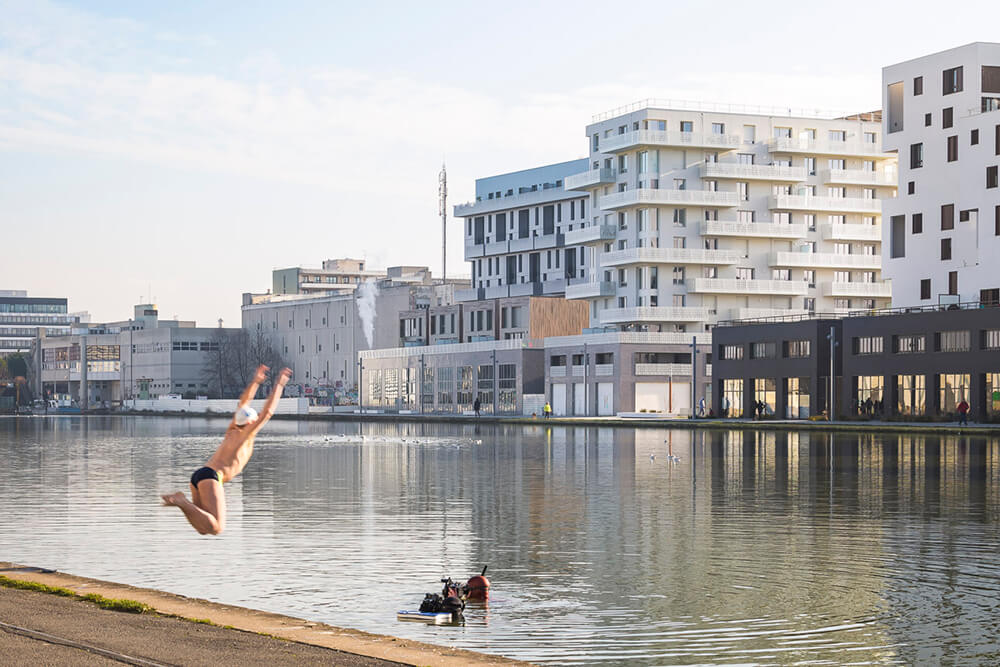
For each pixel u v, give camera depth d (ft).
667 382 453.58
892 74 387.14
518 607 67.00
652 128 481.87
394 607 67.00
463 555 85.97
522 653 56.24
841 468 169.68
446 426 400.47
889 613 65.05
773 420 388.37
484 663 43.27
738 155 490.49
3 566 68.85
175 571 78.89
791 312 489.67
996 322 314.96
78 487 147.13
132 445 272.92
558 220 580.71
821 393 379.76
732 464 181.27
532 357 492.13
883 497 126.62
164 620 48.98
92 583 61.57
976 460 185.06
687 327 477.36
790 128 498.69
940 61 370.73
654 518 108.78
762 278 489.67
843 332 368.27
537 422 410.72
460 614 64.95
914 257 377.50
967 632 60.39
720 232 477.36
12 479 161.48
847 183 498.28
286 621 50.78
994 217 343.67
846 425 310.86
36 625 46.75
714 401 426.10
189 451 242.99
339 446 254.68
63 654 41.06
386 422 471.21
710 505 119.96
